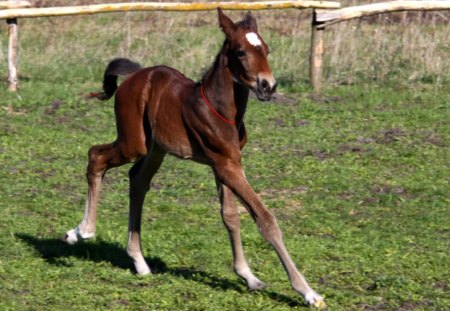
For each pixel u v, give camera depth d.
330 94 13.11
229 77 6.31
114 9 13.21
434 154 10.53
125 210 8.81
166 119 6.70
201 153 6.56
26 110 12.41
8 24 13.12
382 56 13.91
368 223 8.48
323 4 13.03
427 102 12.68
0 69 14.48
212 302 6.52
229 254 7.64
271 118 12.03
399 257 7.56
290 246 7.75
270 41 15.85
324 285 6.96
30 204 8.81
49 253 7.59
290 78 13.80
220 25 6.32
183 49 15.07
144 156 7.05
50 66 14.66
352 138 11.15
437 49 14.38
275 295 6.70
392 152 10.62
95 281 7.03
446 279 7.09
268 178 9.78
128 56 14.74
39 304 6.50
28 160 10.34
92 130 11.62
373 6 12.99
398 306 6.55
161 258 7.54
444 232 8.28
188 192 9.34
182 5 13.14
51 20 17.62
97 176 7.22
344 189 9.44
